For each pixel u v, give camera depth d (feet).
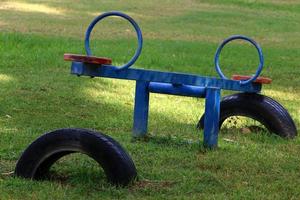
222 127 26.86
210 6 87.10
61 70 39.73
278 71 44.96
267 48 57.93
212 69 43.70
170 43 56.39
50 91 33.06
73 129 17.94
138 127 24.21
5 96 31.19
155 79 23.18
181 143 23.44
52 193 17.30
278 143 24.59
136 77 23.02
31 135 23.91
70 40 54.34
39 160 18.19
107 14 22.82
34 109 28.81
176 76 23.32
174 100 32.68
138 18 73.51
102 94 33.27
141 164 20.77
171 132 25.67
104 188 17.70
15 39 50.60
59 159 20.31
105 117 27.89
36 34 57.26
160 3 86.74
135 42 55.77
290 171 20.81
